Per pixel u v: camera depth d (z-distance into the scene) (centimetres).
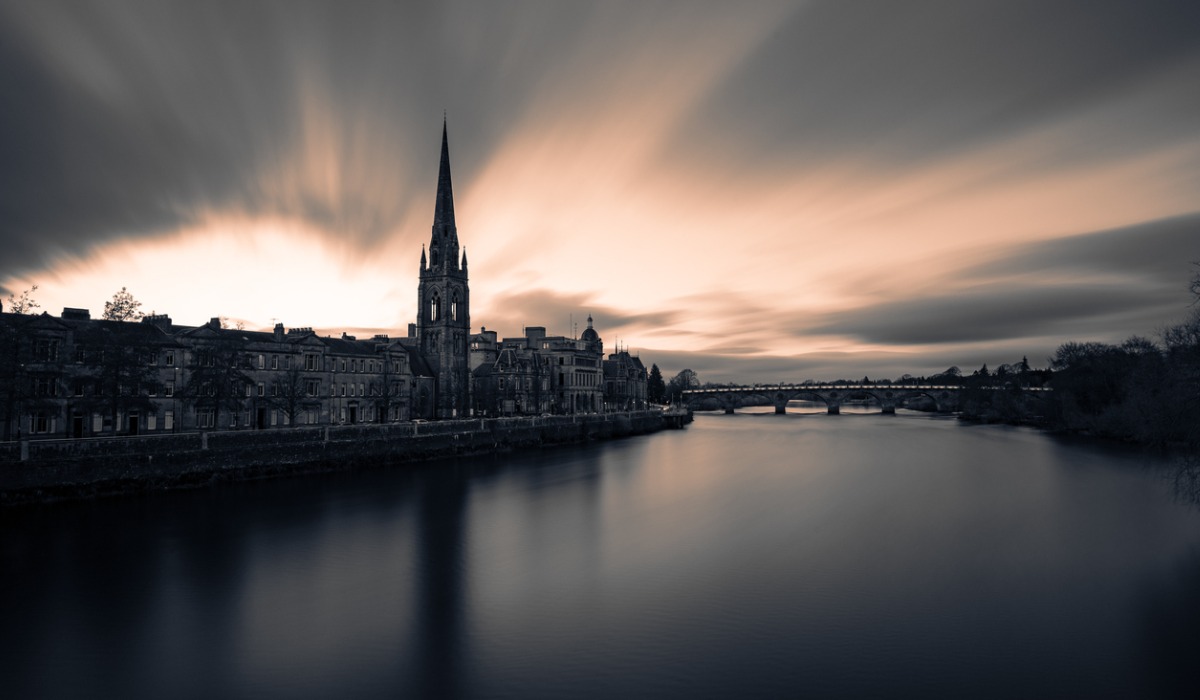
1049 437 15812
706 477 9944
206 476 7956
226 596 4453
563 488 8806
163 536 5784
